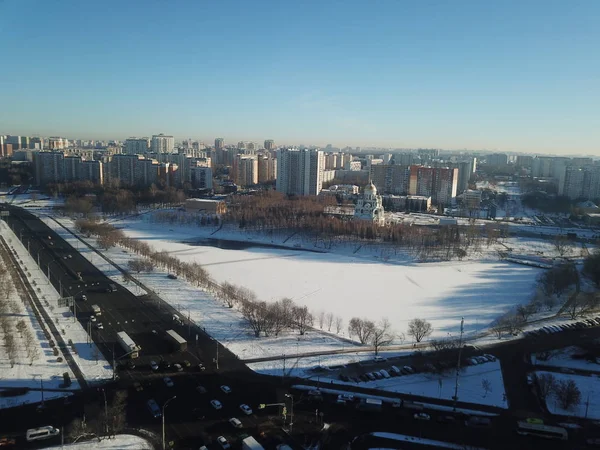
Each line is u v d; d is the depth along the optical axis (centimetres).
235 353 17788
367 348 18650
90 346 17975
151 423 13300
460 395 15250
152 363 16662
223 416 13688
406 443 12738
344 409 14288
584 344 19275
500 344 19275
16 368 15950
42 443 12306
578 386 15938
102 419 13150
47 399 14312
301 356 17725
